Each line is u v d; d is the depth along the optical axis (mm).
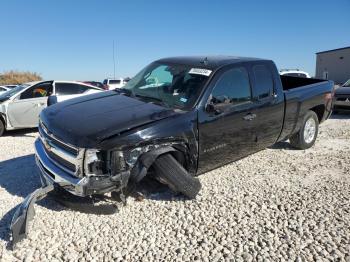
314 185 5469
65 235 4051
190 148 4742
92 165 4047
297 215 4477
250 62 5777
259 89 5773
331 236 4008
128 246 3840
